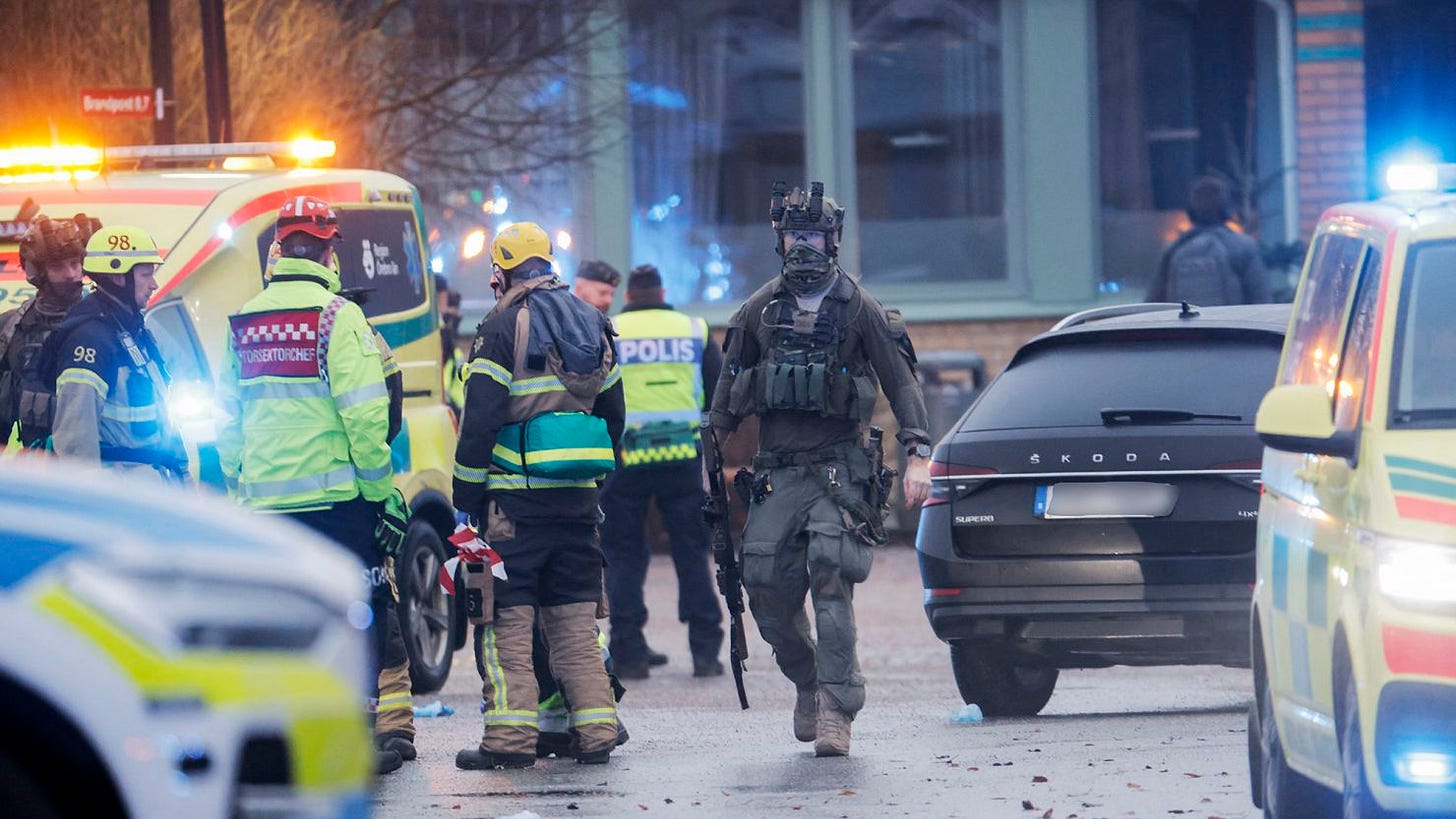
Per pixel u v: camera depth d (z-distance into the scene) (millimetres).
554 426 32031
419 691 43156
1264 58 89125
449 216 80688
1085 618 36531
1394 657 20609
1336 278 25609
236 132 62406
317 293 31344
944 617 37250
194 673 15781
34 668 15375
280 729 16203
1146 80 89375
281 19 63438
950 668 48812
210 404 38406
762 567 32781
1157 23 89375
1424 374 22500
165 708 15617
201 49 62281
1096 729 35812
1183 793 28453
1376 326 22969
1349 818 21375
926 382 87188
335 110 63844
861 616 59875
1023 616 36719
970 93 89688
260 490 31125
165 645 15703
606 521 48000
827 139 89000
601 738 32500
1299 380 26375
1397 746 20594
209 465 38188
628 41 87625
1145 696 42469
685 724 38344
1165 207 89625
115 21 61594
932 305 89438
